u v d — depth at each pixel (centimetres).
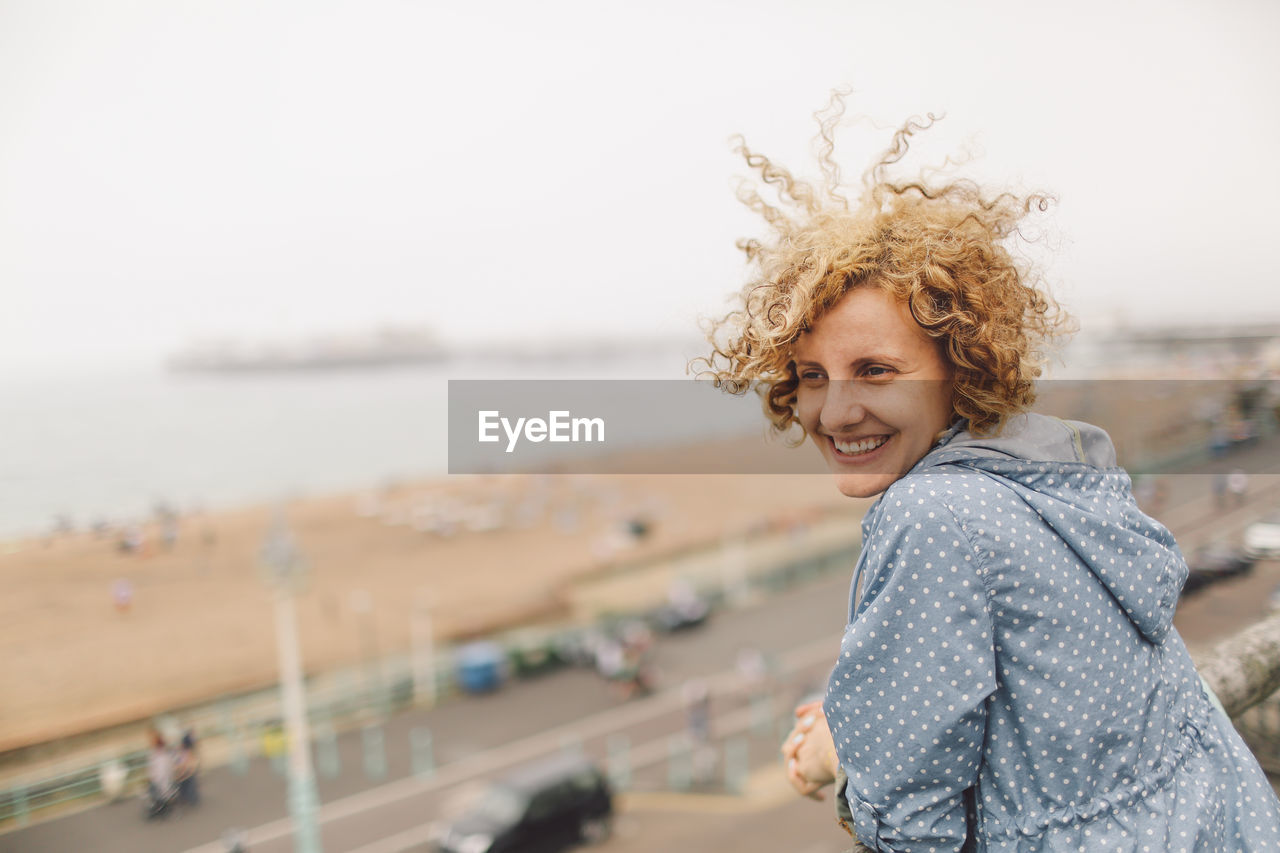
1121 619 77
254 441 7662
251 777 2988
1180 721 83
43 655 3334
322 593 4928
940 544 73
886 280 82
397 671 4109
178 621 3994
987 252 87
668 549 6203
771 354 89
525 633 4703
